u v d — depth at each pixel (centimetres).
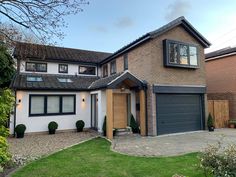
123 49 1474
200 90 1434
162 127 1264
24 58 1122
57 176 560
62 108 1444
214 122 1502
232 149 460
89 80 1684
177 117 1332
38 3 623
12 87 1250
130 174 569
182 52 1335
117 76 1250
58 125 1412
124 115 1400
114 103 1370
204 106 1446
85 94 1527
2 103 611
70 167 636
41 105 1373
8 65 1370
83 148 903
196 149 859
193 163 648
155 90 1239
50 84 1418
